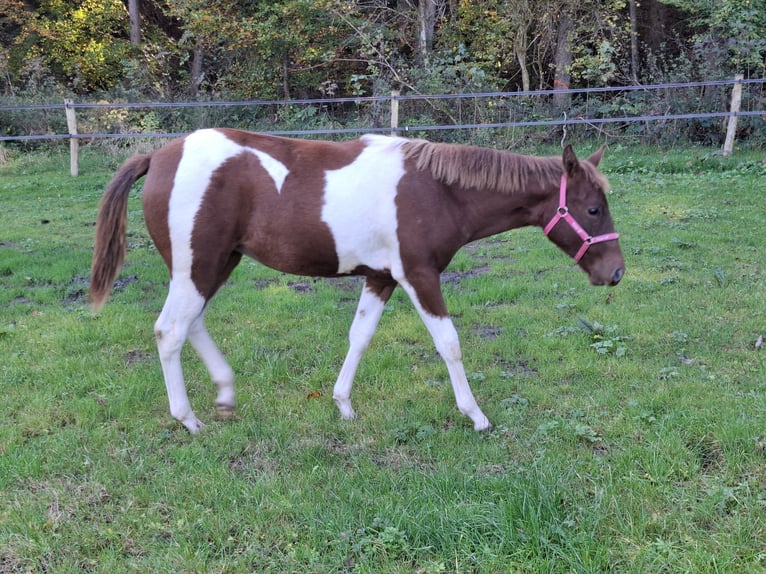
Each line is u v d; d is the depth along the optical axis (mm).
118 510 2771
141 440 3336
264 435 3404
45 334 4699
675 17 16344
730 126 10570
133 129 13664
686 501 2686
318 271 3400
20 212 8891
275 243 3268
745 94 11430
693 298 5172
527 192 3332
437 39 15227
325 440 3387
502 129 12344
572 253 3447
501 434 3371
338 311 5297
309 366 4293
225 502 2793
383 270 3330
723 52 12266
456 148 3299
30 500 2793
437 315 3297
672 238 6676
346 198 3182
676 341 4410
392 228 3188
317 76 16266
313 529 2580
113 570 2400
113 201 3307
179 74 17984
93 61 16359
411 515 2633
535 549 2424
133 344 4602
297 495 2830
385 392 3902
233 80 16281
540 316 5043
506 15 14000
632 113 12602
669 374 3918
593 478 2896
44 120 13633
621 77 14898
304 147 3309
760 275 5617
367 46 14172
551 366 4145
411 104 13070
